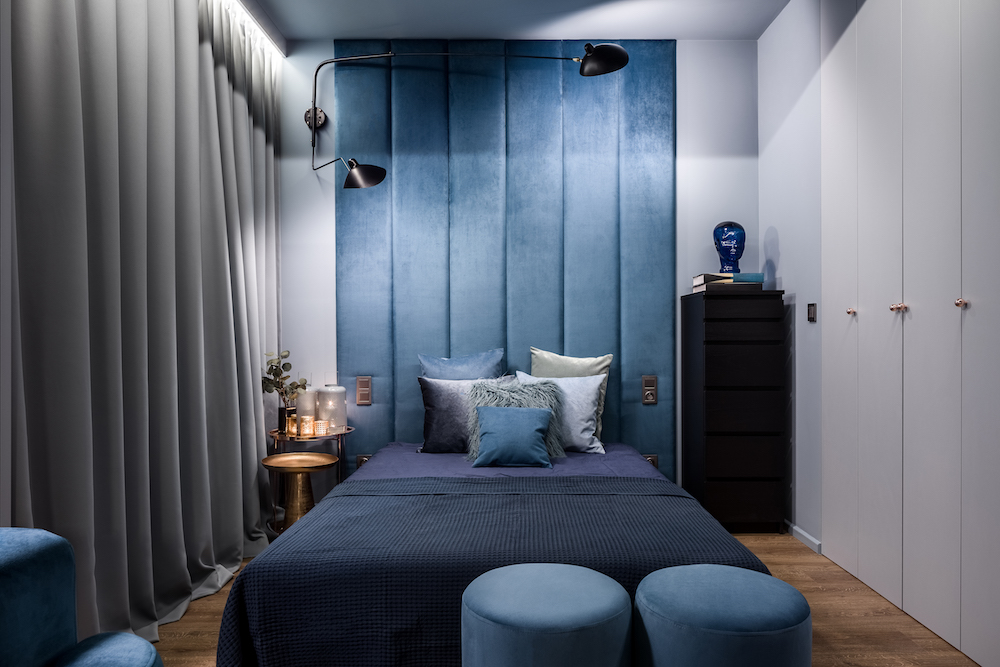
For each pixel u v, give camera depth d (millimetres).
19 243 1939
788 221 3547
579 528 2111
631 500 2443
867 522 2807
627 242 3883
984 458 2121
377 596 1840
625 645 1608
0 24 1841
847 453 2975
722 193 3918
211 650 2248
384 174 3412
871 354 2775
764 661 1491
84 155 2150
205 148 2967
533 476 2828
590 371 3689
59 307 2002
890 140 2637
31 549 1294
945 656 2201
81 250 2059
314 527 2139
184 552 2611
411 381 3846
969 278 2189
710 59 3924
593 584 1690
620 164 3887
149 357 2498
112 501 2201
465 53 3480
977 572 2148
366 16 3576
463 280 3852
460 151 3846
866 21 2799
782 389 3494
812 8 3256
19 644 1222
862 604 2623
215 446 2996
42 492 1976
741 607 1562
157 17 2541
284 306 3873
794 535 3482
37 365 1969
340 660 1843
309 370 3871
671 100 3898
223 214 3025
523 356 3855
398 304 3850
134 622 2342
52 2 2006
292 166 3867
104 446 2193
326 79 3869
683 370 3838
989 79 2096
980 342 2141
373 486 2650
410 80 3848
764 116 3836
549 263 3861
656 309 3883
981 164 2137
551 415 3234
